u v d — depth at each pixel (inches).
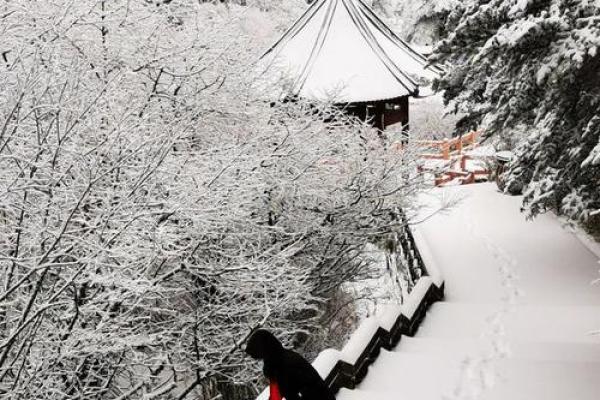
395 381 301.7
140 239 308.3
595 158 369.4
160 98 427.5
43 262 272.4
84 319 313.3
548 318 417.7
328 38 781.9
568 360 333.1
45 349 305.6
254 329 352.5
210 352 373.1
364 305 560.7
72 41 390.3
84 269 291.9
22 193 301.0
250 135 442.0
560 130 449.7
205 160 390.3
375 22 856.3
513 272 540.7
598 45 372.5
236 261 373.4
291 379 179.3
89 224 281.3
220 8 504.7
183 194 324.8
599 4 387.2
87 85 346.3
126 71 382.9
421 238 562.6
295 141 428.1
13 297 320.8
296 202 439.5
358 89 742.5
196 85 420.2
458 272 550.6
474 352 346.9
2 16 357.7
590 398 284.7
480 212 721.6
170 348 386.3
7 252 304.5
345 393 282.4
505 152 816.9
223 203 350.3
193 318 364.2
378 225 495.5
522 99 459.8
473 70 506.0
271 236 444.8
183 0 441.1
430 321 422.0
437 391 292.4
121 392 369.4
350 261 518.6
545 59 403.2
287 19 1316.4
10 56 396.5
